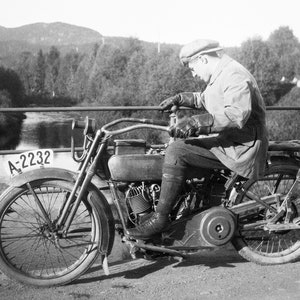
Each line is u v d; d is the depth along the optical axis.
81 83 94.56
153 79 65.38
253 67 77.56
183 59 3.62
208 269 3.87
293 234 4.26
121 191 3.60
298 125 33.00
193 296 3.38
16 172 3.61
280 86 79.81
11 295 3.36
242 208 3.76
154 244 3.59
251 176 3.52
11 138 52.09
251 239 3.94
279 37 105.69
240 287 3.53
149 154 3.58
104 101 70.00
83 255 3.59
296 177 3.90
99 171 3.60
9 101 84.62
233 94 3.30
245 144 3.49
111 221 3.58
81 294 3.38
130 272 3.81
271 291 3.48
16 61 127.56
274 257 3.96
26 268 3.90
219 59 3.52
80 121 3.50
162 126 3.46
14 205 5.04
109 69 78.38
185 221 3.60
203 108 3.86
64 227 3.53
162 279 3.66
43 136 53.44
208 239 3.59
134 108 5.36
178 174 3.46
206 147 3.51
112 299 3.32
